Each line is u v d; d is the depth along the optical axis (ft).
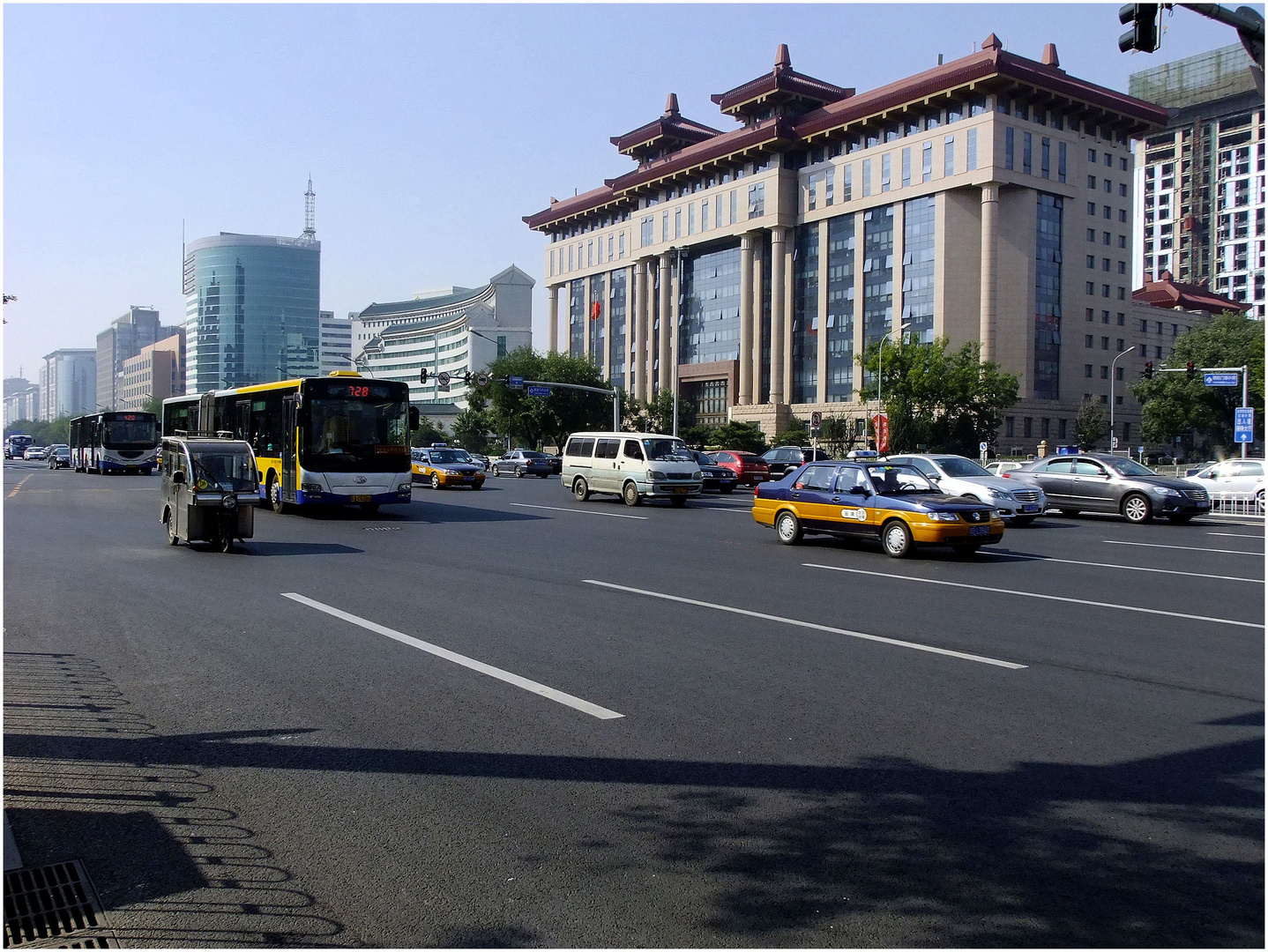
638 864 13.29
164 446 54.03
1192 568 44.98
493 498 95.45
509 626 29.53
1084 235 266.36
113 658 25.26
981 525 48.03
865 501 50.34
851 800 15.56
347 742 18.51
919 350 213.46
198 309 504.02
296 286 504.02
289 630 28.78
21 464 244.83
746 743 18.40
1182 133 483.51
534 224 414.21
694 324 336.70
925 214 258.57
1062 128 260.01
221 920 11.78
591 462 93.20
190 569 42.39
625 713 20.33
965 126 247.70
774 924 11.65
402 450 72.13
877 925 11.62
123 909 12.09
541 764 17.29
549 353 274.98
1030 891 12.48
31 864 13.34
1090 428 243.81
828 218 286.05
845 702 21.22
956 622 30.48
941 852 13.67
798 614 31.71
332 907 12.10
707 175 323.78
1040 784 16.30
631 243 358.84
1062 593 36.68
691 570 42.65
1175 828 14.51
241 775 16.78
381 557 46.85
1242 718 20.15
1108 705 20.98
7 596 34.88
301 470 69.41
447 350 524.11
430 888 12.61
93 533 57.47
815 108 299.79
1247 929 11.51
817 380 288.51
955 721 19.81
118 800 15.62
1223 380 111.24
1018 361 252.42
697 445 263.08
